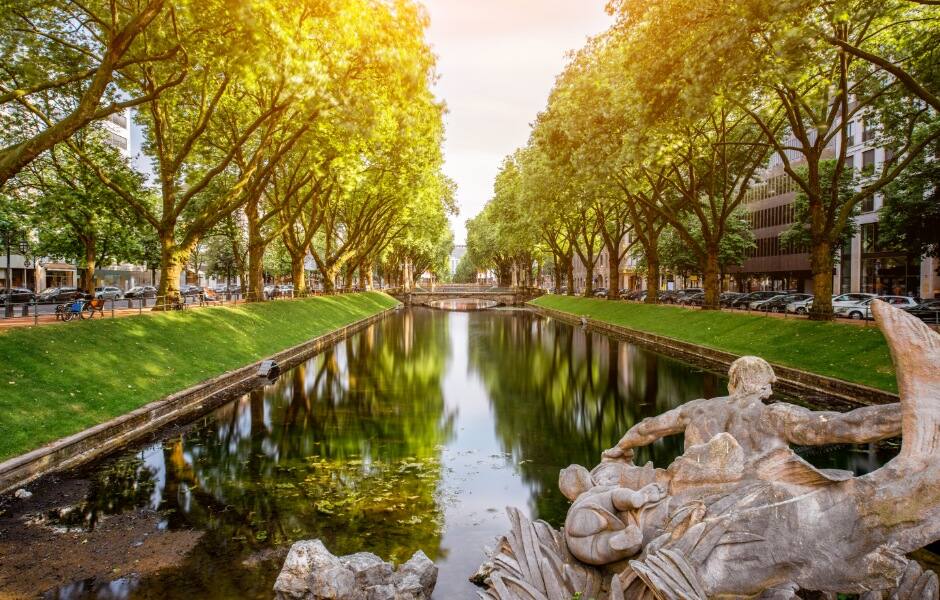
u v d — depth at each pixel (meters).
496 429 15.11
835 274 55.31
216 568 7.67
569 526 5.10
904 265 47.50
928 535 4.05
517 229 58.12
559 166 26.44
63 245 38.75
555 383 21.94
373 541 8.52
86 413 13.77
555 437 14.32
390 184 34.28
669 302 56.62
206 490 10.62
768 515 4.40
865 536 4.19
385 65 16.58
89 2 19.66
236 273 61.59
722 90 15.22
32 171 26.41
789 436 4.65
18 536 8.66
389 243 66.00
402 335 42.19
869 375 18.05
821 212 24.56
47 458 11.51
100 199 27.42
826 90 21.36
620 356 29.31
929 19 17.92
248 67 14.90
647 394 19.47
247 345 26.17
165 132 25.33
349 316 49.31
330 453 13.01
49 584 7.26
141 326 21.00
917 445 4.12
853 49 14.22
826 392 18.55
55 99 22.30
